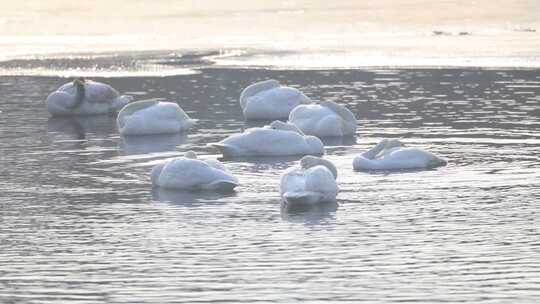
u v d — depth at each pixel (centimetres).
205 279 4794
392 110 9925
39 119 9994
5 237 5547
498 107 9956
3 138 8812
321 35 19138
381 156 7281
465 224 5659
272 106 9606
